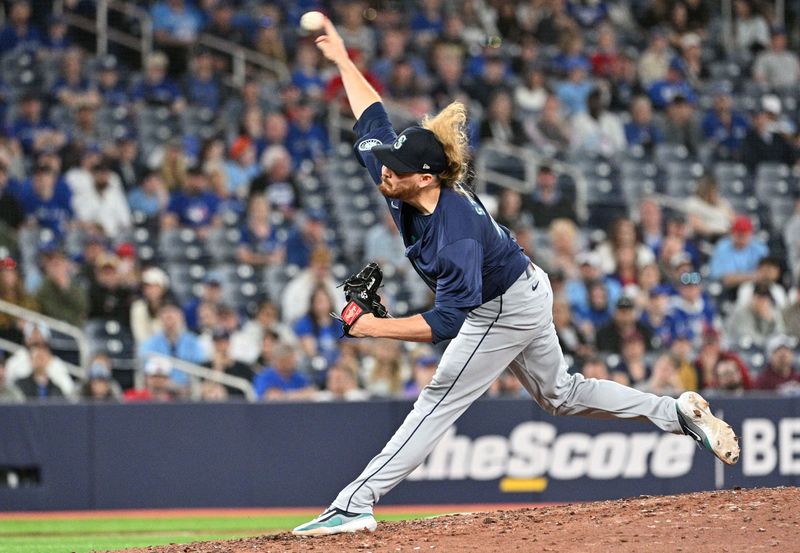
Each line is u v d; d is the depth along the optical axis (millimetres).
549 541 16906
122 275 41844
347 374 37969
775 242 52656
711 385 39469
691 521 17672
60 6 53656
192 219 46438
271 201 47938
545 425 36000
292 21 57469
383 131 18469
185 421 35094
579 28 61719
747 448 36375
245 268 44719
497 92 53812
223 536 30859
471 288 16422
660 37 60281
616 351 41125
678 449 36344
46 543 29109
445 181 16906
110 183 46062
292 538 18125
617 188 53156
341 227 48844
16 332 39250
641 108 56625
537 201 50250
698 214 52250
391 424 35594
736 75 62312
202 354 39875
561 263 46500
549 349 17984
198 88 52812
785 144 57719
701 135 57688
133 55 54594
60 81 50656
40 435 34625
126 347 40250
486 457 35844
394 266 46188
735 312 45250
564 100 56312
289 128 51125
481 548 16672
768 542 16375
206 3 55781
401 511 35250
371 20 58500
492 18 60750
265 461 35250
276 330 40562
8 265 39969
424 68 56250
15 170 46312
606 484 36094
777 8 64688
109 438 34812
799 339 45031
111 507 34656
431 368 38188
